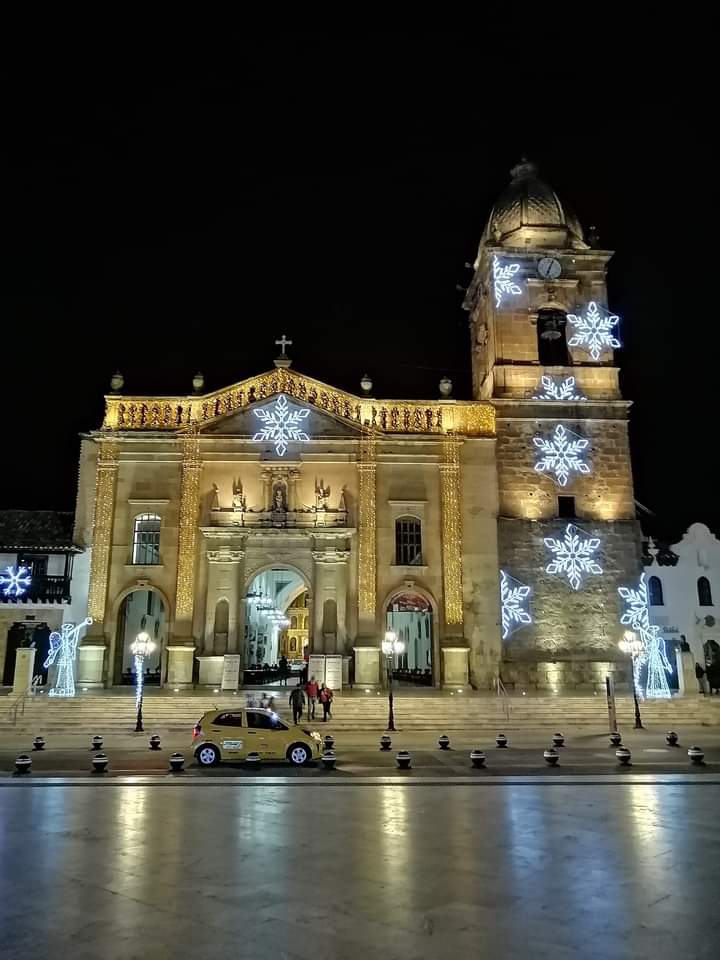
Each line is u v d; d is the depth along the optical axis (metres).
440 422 45.28
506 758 25.42
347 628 42.44
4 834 13.72
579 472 44.66
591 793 18.30
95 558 42.56
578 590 43.19
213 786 19.36
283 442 44.22
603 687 41.91
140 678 32.34
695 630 51.03
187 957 8.17
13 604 43.50
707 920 9.26
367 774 21.78
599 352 46.22
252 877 10.95
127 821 14.88
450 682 41.59
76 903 9.84
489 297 47.91
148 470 44.00
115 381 45.16
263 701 33.72
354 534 43.38
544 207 47.78
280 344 46.38
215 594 42.31
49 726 32.06
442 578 43.25
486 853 12.32
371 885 10.58
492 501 44.28
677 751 27.22
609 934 8.81
